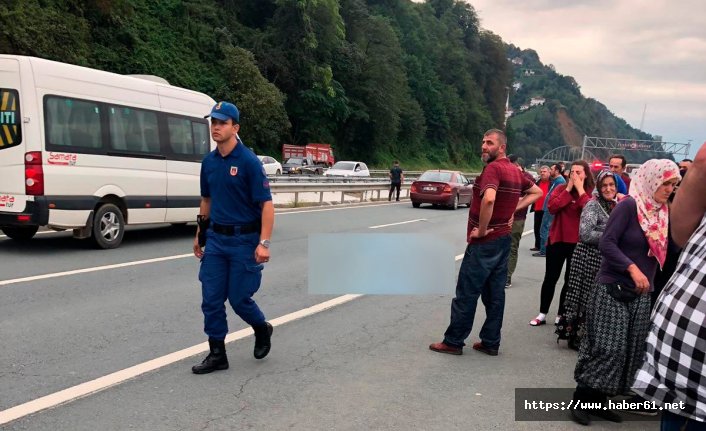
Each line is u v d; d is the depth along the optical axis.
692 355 1.96
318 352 4.93
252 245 4.32
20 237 9.68
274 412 3.69
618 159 6.60
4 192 8.09
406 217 17.64
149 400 3.76
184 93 10.66
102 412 3.54
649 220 3.75
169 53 41.97
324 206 20.45
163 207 10.07
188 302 6.20
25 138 7.94
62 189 8.29
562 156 127.00
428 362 4.85
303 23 52.12
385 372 4.54
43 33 29.30
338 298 6.89
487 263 4.95
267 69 50.94
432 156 80.75
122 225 9.34
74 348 4.63
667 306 2.08
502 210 4.93
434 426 3.62
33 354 4.45
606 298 3.82
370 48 64.44
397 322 6.03
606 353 3.77
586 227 5.11
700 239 2.04
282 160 47.19
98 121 8.86
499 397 4.18
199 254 4.57
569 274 5.46
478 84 108.94
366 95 61.19
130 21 40.28
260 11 55.69
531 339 5.78
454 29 104.94
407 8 93.69
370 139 63.28
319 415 3.68
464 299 5.00
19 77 7.90
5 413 3.46
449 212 20.80
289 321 5.84
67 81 8.44
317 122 54.38
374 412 3.77
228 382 4.14
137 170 9.53
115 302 6.05
